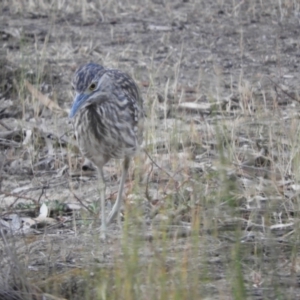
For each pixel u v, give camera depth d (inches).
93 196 622.2
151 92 791.7
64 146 708.0
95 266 497.0
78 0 1112.2
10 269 493.0
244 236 537.6
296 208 570.9
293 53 941.8
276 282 470.6
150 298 446.9
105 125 554.6
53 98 804.0
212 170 620.1
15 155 688.4
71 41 976.9
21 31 978.7
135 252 446.0
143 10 1097.4
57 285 492.4
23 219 584.7
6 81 828.0
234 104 778.8
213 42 978.1
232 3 1120.8
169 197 569.3
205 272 479.5
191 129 687.1
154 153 656.4
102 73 552.1
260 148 677.3
